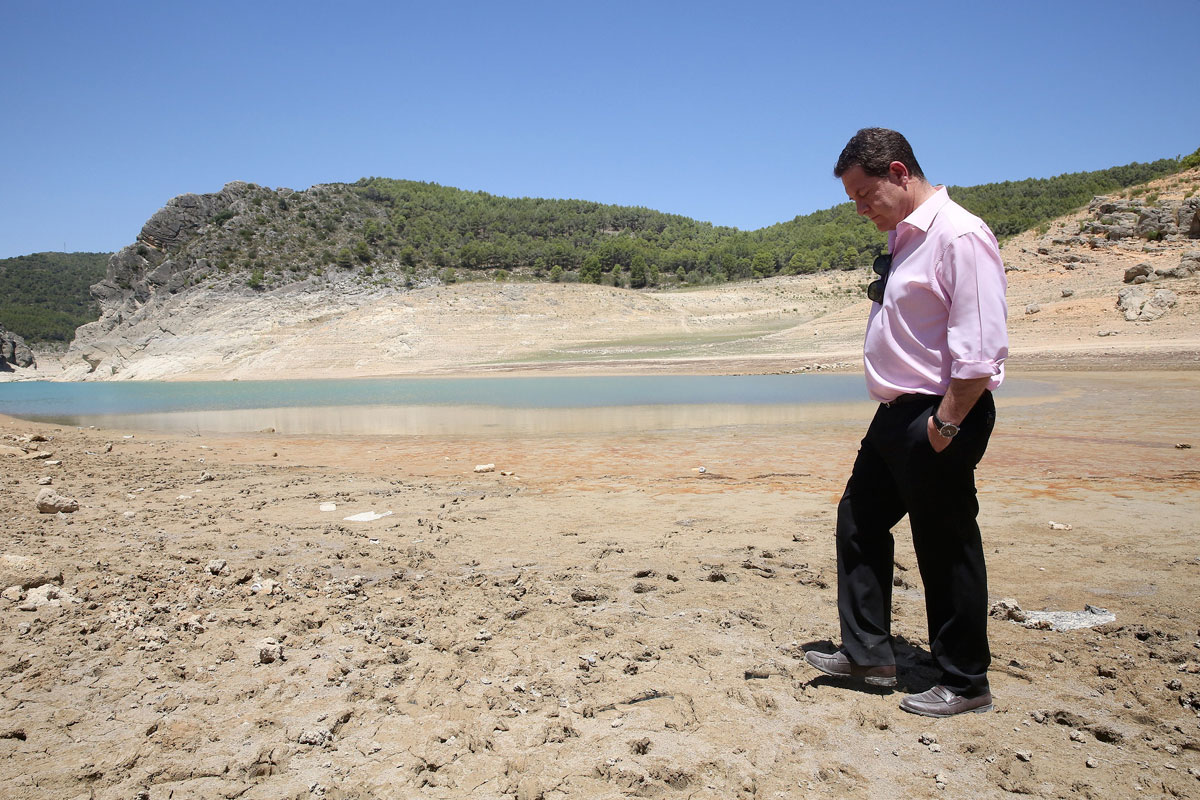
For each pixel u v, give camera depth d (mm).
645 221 157375
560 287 84312
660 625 3689
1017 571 4426
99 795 2250
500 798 2215
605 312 78562
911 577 4512
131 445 13273
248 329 76562
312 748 2529
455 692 2957
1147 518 5605
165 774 2371
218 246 101625
